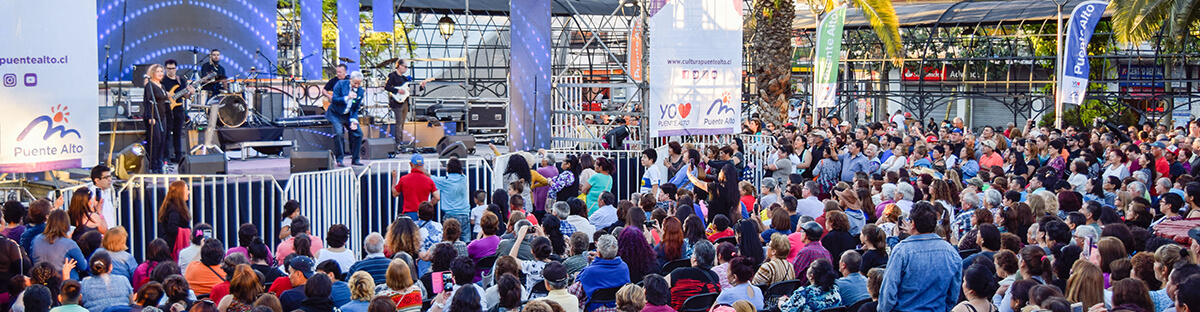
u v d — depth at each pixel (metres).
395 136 16.06
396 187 11.34
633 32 18.22
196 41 18.75
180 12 18.48
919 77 31.62
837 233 7.91
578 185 13.62
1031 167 12.89
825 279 6.18
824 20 18.31
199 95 15.41
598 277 6.62
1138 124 29.03
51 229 7.33
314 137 16.03
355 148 13.63
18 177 10.85
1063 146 13.89
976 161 14.81
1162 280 5.75
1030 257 5.98
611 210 10.07
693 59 13.57
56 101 8.04
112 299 6.51
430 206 9.55
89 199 8.66
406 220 8.08
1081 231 7.40
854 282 6.46
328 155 12.12
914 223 5.73
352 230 12.45
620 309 5.46
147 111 11.72
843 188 10.41
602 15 32.97
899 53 23.30
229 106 14.89
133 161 11.13
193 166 11.13
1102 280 5.43
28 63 7.89
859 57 32.03
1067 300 4.99
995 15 29.98
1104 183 10.55
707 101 13.83
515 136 16.17
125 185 10.19
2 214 7.68
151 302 6.02
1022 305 5.50
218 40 19.00
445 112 20.92
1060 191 9.29
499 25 34.62
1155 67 26.36
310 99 18.69
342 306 6.17
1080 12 18.77
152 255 7.25
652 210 9.64
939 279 5.62
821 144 14.52
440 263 7.01
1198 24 27.55
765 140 16.92
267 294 5.67
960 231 8.86
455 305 5.45
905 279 5.63
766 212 10.01
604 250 6.67
